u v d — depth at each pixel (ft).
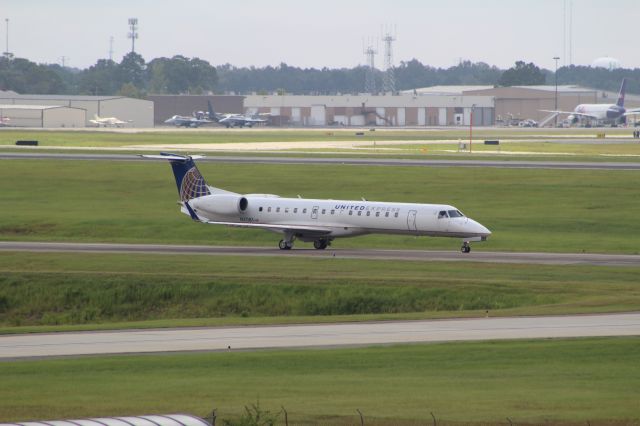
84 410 398.83
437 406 403.34
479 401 412.36
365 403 408.87
